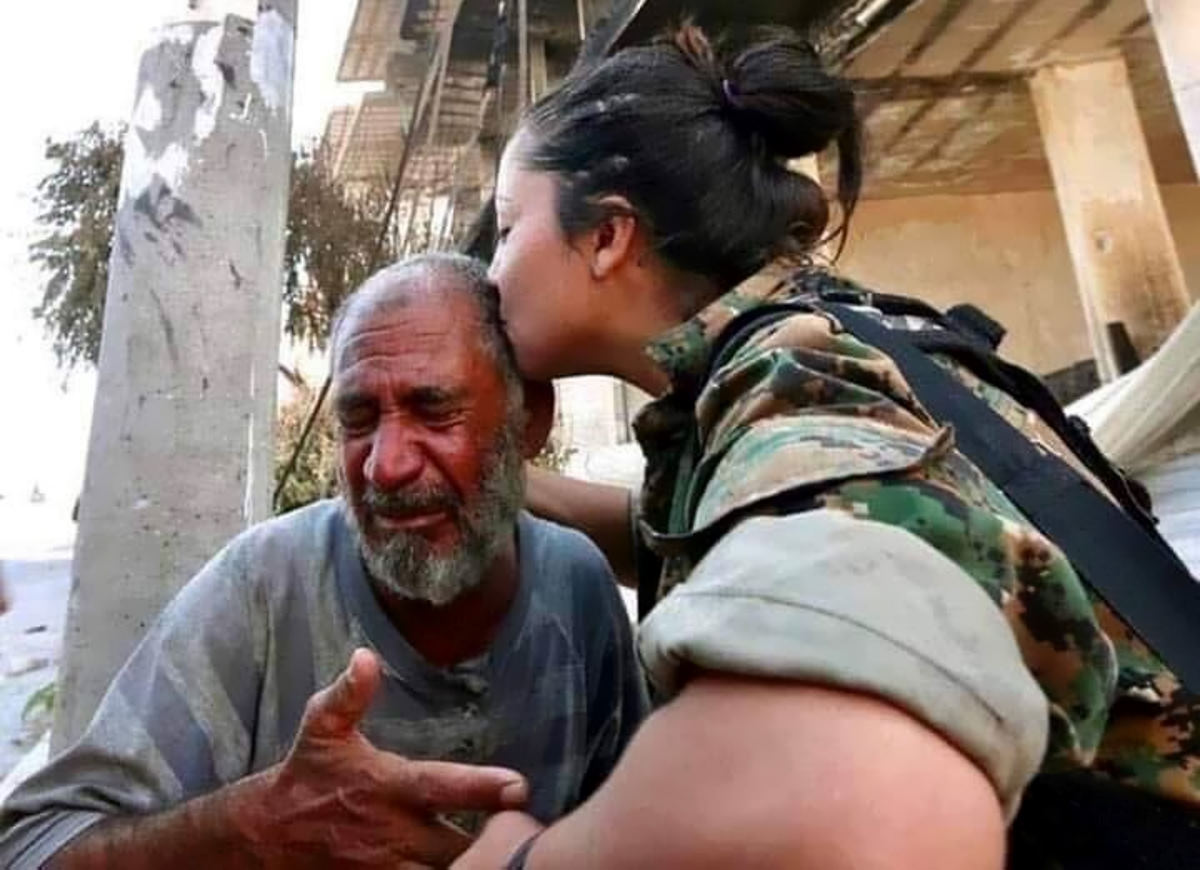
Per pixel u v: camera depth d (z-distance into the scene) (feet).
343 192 18.24
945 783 1.59
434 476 3.25
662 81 2.95
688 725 1.73
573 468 18.31
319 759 2.60
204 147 6.27
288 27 6.89
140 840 2.80
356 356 3.31
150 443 5.85
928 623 1.70
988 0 20.53
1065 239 32.68
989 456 2.28
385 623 3.55
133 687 3.35
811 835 1.52
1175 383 8.64
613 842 1.71
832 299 2.70
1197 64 13.04
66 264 18.72
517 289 3.11
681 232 2.88
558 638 3.85
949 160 29.94
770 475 1.96
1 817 3.19
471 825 2.89
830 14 14.64
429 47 23.59
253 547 3.70
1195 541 8.84
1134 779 2.12
